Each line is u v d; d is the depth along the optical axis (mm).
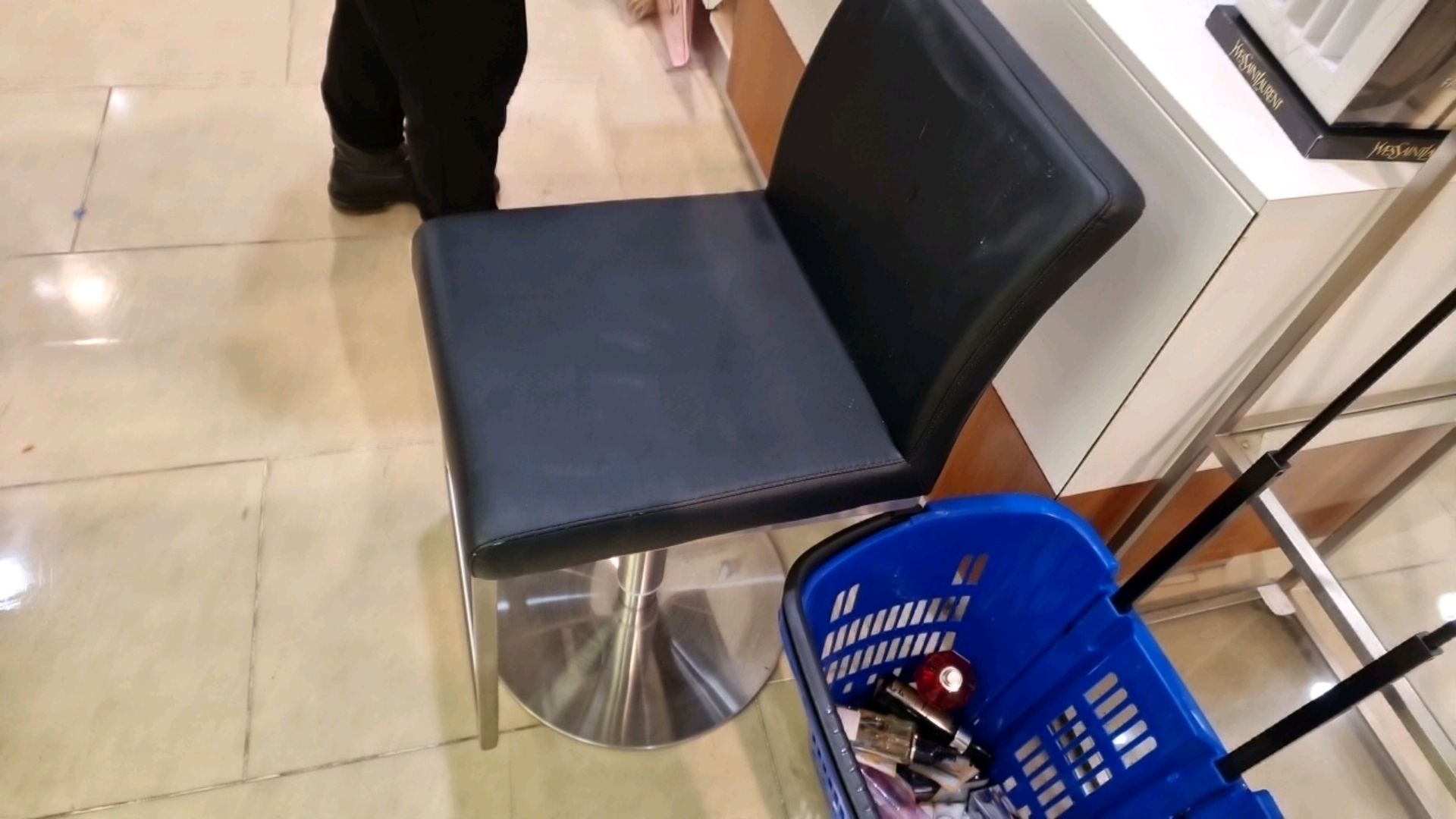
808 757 1226
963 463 1245
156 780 1102
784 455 888
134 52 1854
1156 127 811
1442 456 1193
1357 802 1254
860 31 944
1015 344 805
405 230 1688
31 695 1139
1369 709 1304
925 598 1096
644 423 887
